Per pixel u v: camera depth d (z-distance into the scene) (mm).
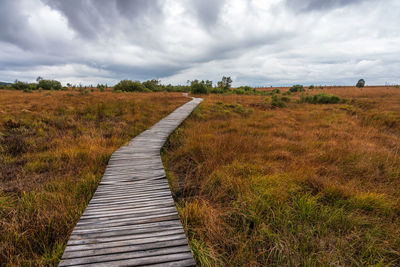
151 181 3584
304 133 8008
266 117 12617
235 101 21344
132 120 10156
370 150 5430
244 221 2738
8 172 4219
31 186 3580
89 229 2152
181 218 2693
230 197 3385
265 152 5551
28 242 2223
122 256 1767
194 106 17094
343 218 2740
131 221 2318
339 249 2312
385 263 2188
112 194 3068
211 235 2455
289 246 2281
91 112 11008
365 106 16828
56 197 3084
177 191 3756
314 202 3018
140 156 5051
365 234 2551
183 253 1821
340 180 3898
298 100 23062
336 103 20281
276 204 3012
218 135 7352
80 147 5711
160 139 6844
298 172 4039
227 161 4828
